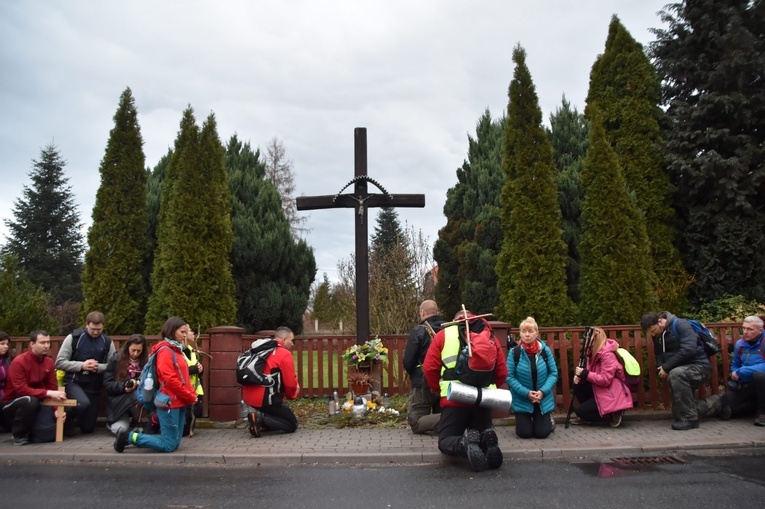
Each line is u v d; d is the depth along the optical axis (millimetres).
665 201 11977
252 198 13742
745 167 11250
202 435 7047
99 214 10547
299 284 14281
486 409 5555
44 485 5160
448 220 15438
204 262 10055
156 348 6219
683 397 7023
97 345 7285
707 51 12438
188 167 10227
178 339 6375
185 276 9883
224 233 10406
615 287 9164
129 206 10633
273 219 13516
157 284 10562
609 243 9344
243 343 8750
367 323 8789
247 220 12844
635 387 7625
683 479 5109
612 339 7559
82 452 6211
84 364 7102
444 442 5520
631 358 7293
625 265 9211
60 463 6004
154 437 6133
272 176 35688
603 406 7117
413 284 18141
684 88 12820
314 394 9852
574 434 6906
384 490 4938
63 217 38031
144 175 10938
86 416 7203
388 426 7477
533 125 9828
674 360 7109
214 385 7605
